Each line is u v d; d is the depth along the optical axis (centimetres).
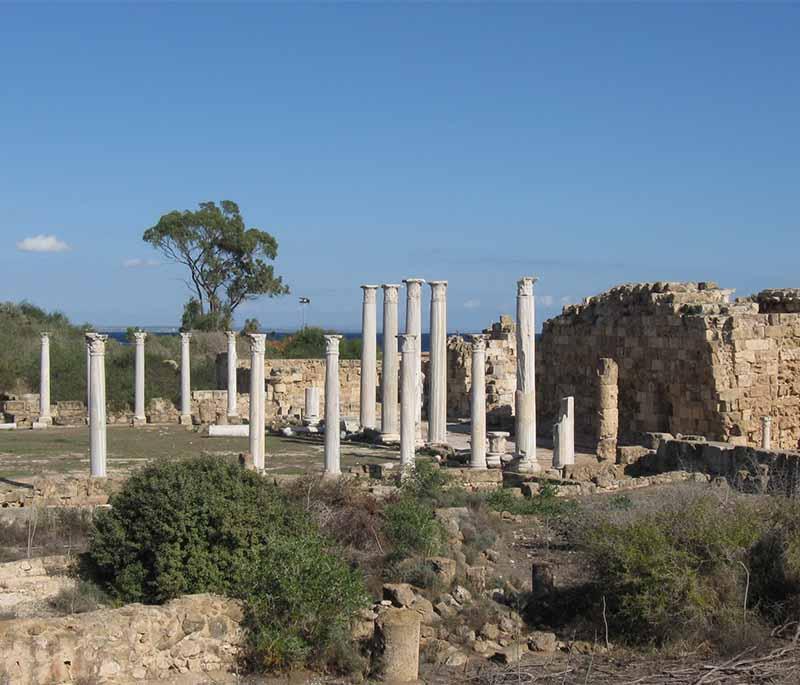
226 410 5853
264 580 1772
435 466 3372
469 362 6166
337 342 3344
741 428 4244
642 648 1853
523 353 3694
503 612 2036
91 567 2119
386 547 2359
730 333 4256
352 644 1766
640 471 3744
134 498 2073
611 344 4938
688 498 2298
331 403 3331
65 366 6469
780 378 4375
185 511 2016
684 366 4412
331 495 2686
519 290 3712
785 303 4841
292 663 1700
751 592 1962
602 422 4184
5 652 1468
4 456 3947
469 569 2256
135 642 1592
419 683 1653
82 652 1534
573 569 2295
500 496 3084
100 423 3152
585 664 1756
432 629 1902
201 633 1678
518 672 1695
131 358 6738
